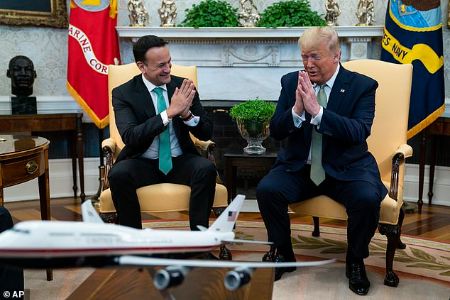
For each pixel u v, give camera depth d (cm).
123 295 155
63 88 507
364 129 278
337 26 479
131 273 172
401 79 319
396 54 452
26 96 459
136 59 308
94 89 471
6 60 480
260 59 502
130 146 298
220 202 311
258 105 364
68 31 491
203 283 162
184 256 142
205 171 293
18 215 432
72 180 510
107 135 524
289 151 301
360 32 475
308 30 284
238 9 528
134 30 482
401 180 295
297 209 301
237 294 154
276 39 496
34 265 110
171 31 483
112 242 120
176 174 308
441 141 480
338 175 283
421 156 452
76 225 116
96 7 469
